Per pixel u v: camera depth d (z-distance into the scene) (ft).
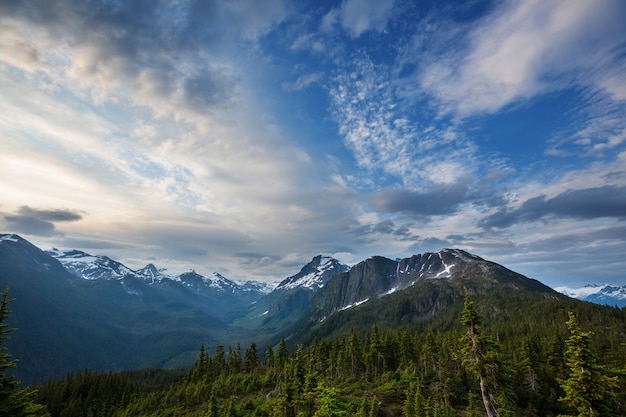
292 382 192.65
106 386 464.24
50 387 447.01
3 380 88.02
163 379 605.73
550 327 485.97
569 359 99.35
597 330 455.22
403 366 315.17
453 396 247.70
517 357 329.93
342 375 335.88
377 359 320.50
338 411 151.64
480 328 106.93
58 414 403.54
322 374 334.85
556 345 269.44
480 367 104.68
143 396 427.33
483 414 218.38
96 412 403.13
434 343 320.70
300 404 179.93
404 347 328.49
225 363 442.09
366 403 209.26
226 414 203.41
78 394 436.76
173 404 369.09
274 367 381.40
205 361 441.68
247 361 433.07
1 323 90.68
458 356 114.42
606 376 92.43
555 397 244.42
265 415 235.81
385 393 255.50
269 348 424.46
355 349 335.06
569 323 99.50
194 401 350.64
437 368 315.78
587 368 94.79
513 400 104.88
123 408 394.73
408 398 207.72
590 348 96.27
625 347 300.61
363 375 319.06
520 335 463.01
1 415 85.25
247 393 341.00
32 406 91.81
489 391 104.37
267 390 334.65
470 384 264.93
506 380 105.40
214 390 205.26
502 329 518.78
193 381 411.34
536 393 249.75
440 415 192.44
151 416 340.18
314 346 400.06
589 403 93.25
